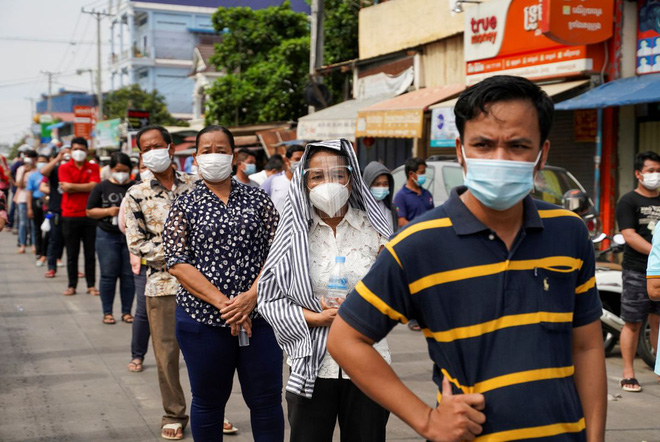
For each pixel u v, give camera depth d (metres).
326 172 3.42
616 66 10.56
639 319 6.21
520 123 1.99
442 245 2.07
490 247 2.05
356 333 2.12
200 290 3.91
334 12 21.52
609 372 6.80
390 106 14.64
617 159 11.06
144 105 51.84
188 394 6.02
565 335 2.08
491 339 2.02
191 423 4.06
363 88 18.05
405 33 16.25
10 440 4.95
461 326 2.04
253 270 4.08
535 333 2.03
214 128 4.11
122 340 7.89
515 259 2.06
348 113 16.27
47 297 10.46
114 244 8.57
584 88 11.11
